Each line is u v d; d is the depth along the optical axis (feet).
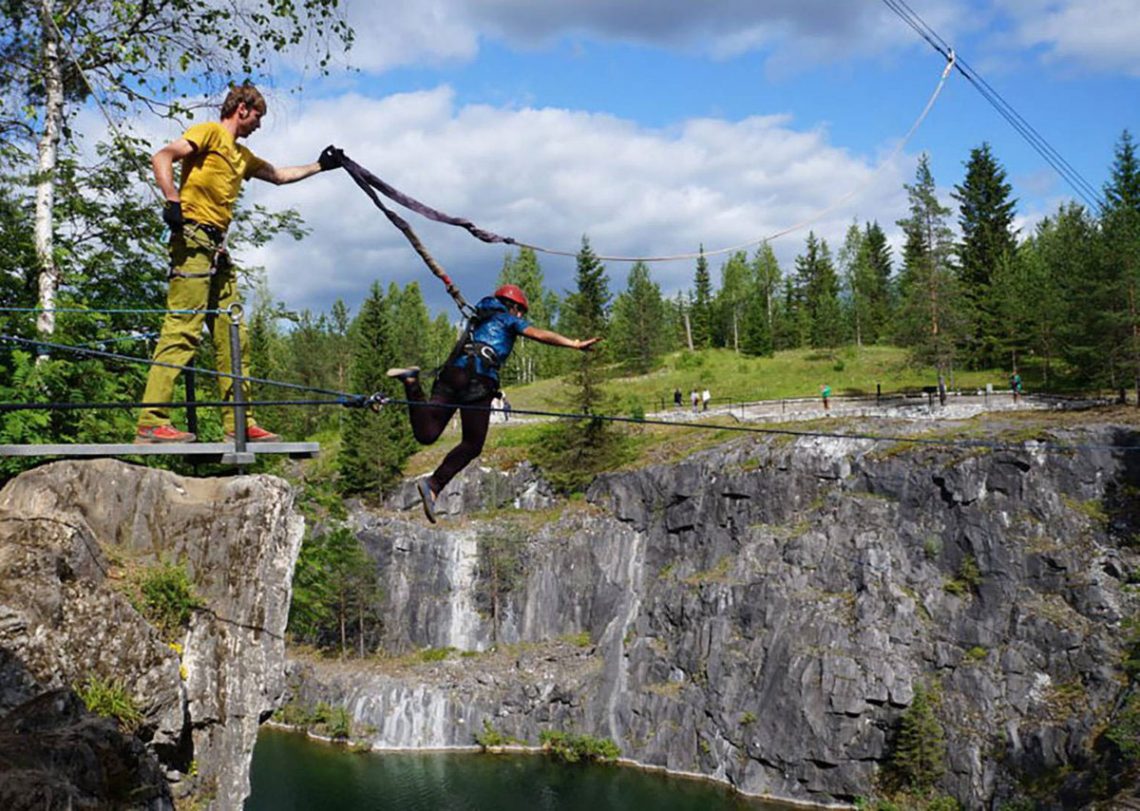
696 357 346.54
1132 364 204.54
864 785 164.66
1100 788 134.31
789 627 180.14
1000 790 150.51
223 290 32.65
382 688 208.64
